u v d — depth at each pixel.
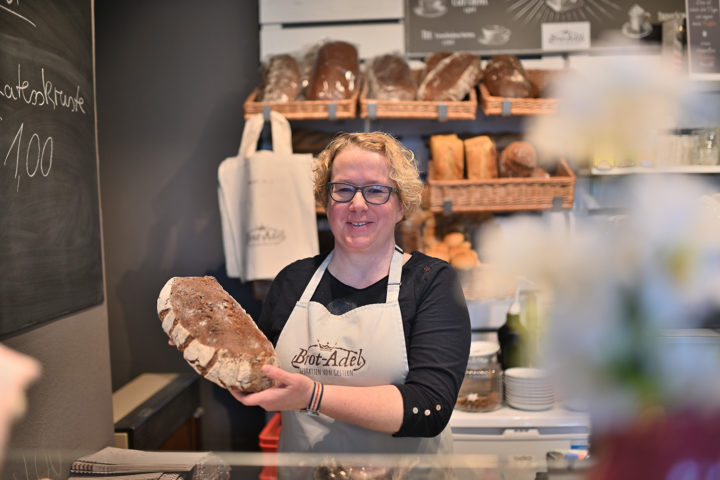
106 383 1.91
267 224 2.51
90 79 1.84
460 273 2.20
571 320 0.21
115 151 3.05
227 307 1.16
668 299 0.20
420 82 2.75
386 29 2.86
